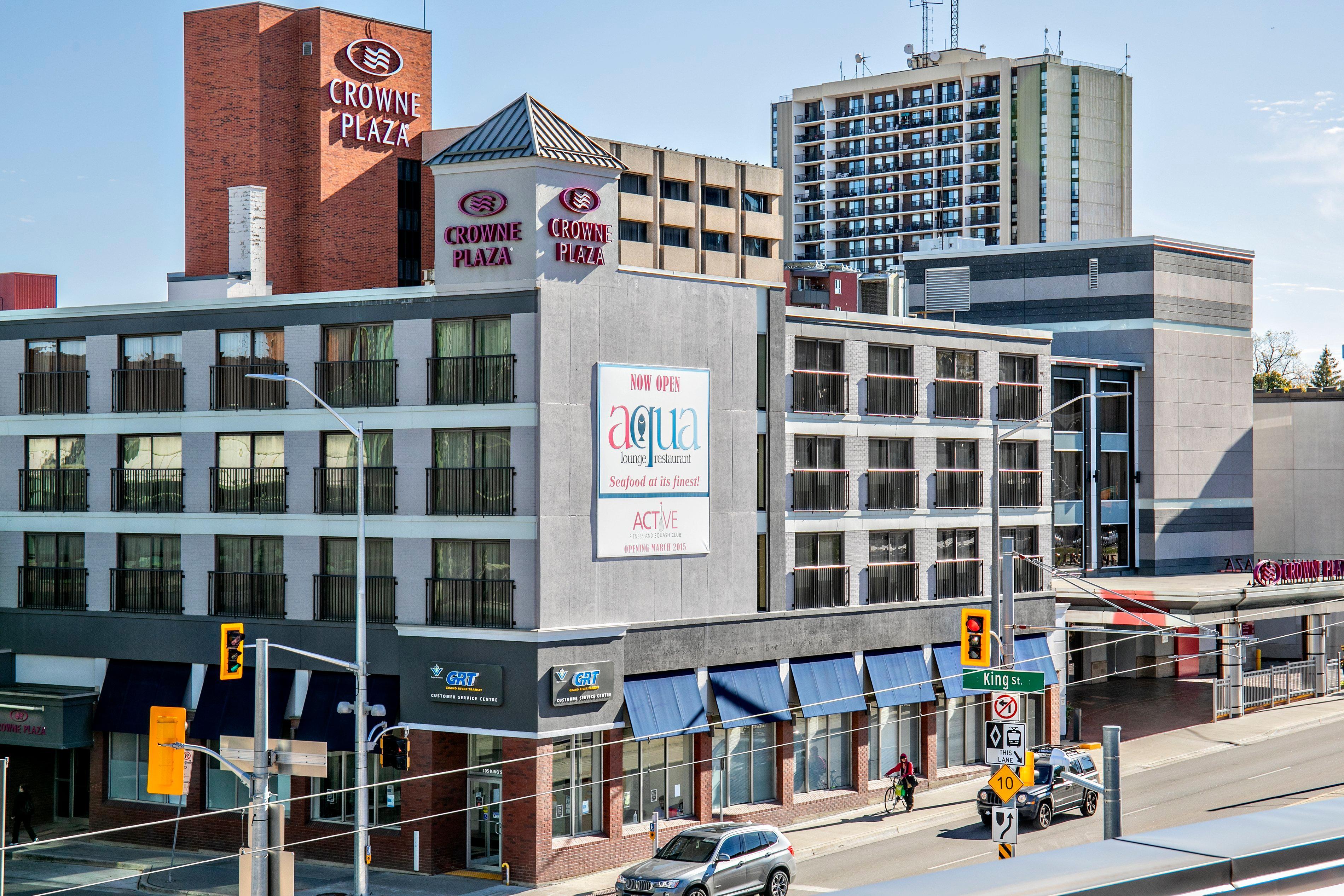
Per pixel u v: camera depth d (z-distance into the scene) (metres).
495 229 39.50
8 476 46.72
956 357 52.75
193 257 69.75
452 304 40.19
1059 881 11.05
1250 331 77.56
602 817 40.25
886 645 49.12
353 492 41.50
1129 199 154.62
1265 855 12.26
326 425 42.03
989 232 152.88
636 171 101.00
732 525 44.19
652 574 41.66
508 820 38.53
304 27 70.75
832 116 163.50
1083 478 69.56
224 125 69.38
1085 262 73.88
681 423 42.53
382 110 72.94
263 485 42.84
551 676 38.56
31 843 39.22
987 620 34.62
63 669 45.62
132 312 44.88
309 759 33.12
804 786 46.66
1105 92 152.50
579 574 39.69
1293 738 57.41
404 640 40.22
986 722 52.44
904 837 42.94
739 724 43.34
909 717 50.38
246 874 31.83
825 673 46.91
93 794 44.31
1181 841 12.48
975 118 153.50
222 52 69.62
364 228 72.12
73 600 45.56
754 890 34.25
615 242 40.88
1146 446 72.38
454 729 39.34
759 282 45.25
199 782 42.81
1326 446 80.25
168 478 44.31
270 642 42.34
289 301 42.59
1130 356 72.81
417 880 38.56
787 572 46.19
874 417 49.25
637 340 41.44
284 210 69.81
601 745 40.41
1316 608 67.25
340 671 41.44
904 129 158.12
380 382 41.22
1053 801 42.91
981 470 53.09
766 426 45.50
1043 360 55.88
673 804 42.56
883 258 159.62
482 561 39.88
